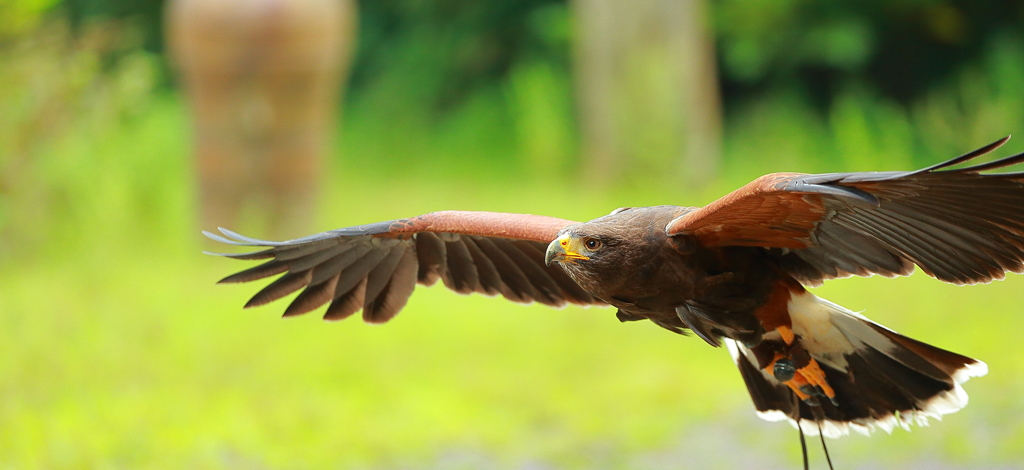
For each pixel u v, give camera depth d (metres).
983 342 12.73
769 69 25.36
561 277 7.30
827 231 5.86
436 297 14.59
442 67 27.25
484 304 14.38
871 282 14.93
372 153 26.36
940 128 22.00
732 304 6.14
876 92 25.27
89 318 12.41
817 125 24.72
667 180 21.83
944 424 10.80
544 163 24.19
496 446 10.24
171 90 27.30
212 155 16.03
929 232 5.63
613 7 21.77
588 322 13.66
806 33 24.33
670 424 10.88
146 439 9.56
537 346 12.84
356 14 28.17
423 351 12.51
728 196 5.58
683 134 21.89
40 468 8.80
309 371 11.65
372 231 6.97
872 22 24.33
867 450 10.34
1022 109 21.53
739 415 11.16
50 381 10.55
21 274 14.90
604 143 22.22
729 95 26.42
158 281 14.59
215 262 15.60
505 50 27.23
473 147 25.97
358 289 7.39
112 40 17.58
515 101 25.80
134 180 16.83
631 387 11.61
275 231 16.22
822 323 6.33
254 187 16.06
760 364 6.52
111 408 10.07
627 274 6.02
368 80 28.52
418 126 27.00
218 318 13.06
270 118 15.88
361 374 11.70
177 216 16.91
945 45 24.91
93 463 8.99
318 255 7.21
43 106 15.90
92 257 15.32
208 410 10.29
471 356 12.41
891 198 5.48
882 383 6.44
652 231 6.00
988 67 23.75
